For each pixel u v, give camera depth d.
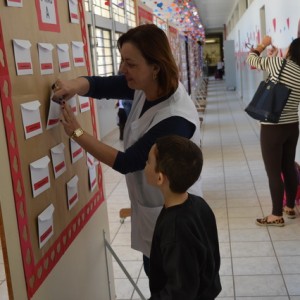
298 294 2.52
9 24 1.18
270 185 3.44
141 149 1.47
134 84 1.51
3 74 1.13
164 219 1.31
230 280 2.72
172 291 1.21
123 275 2.87
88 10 5.42
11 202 1.17
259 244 3.20
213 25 28.17
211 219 1.42
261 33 8.03
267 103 3.12
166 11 8.80
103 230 2.07
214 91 17.55
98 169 2.00
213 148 6.64
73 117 1.47
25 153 1.25
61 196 1.52
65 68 1.59
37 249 1.32
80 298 1.73
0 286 2.94
